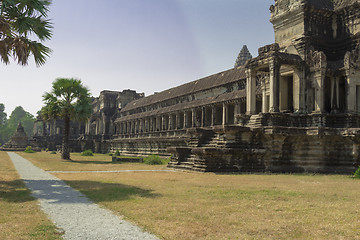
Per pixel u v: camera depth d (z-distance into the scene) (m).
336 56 27.47
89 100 44.62
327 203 10.34
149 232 7.16
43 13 17.53
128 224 7.85
